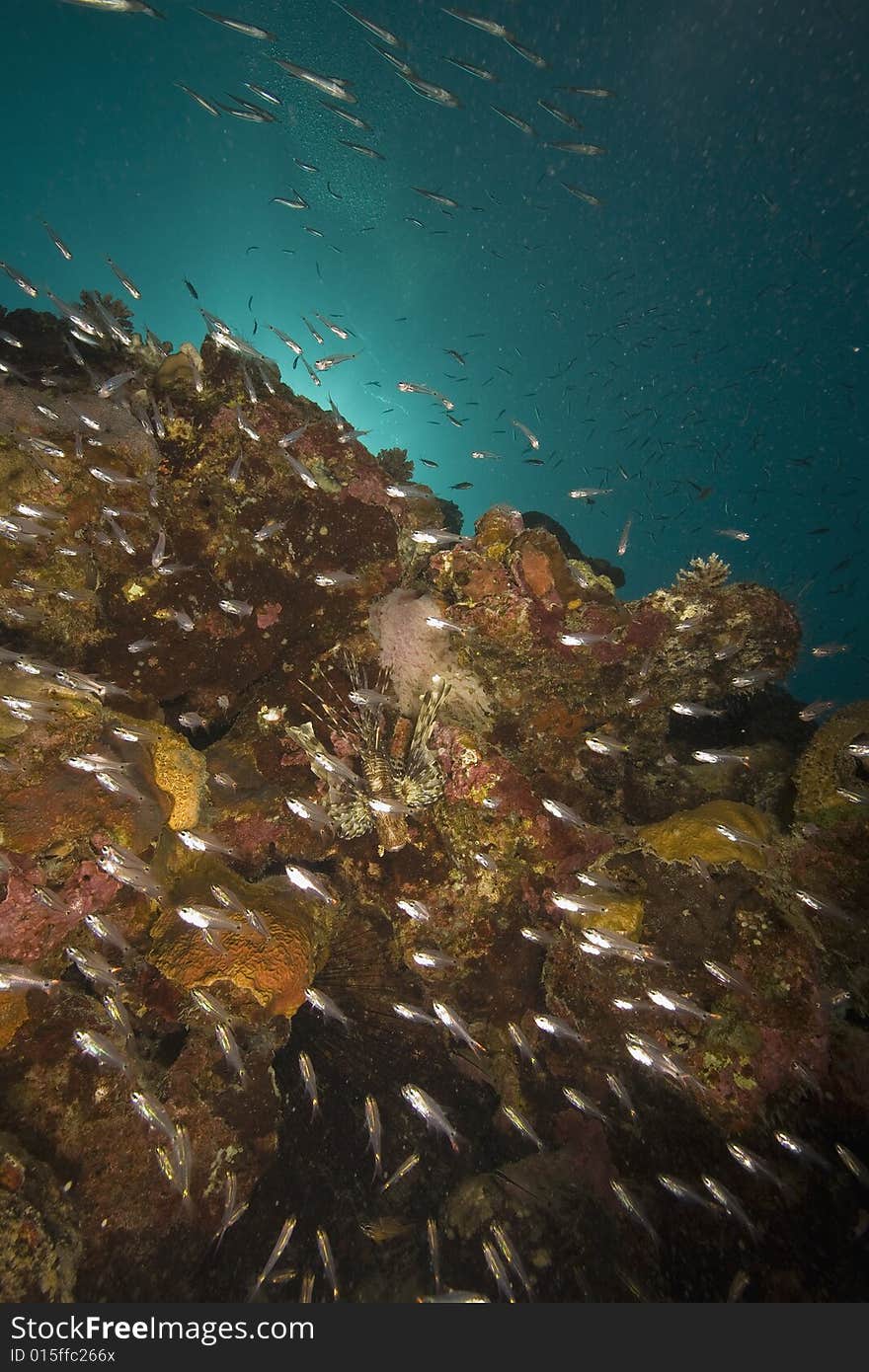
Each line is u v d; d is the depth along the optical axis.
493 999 0.74
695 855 0.66
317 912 0.72
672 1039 0.61
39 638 0.69
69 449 0.72
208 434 0.82
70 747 0.57
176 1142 0.46
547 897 0.76
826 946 0.62
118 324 0.82
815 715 0.76
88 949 0.60
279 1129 0.63
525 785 0.78
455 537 0.76
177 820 0.67
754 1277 0.52
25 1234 0.45
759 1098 0.57
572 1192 0.63
